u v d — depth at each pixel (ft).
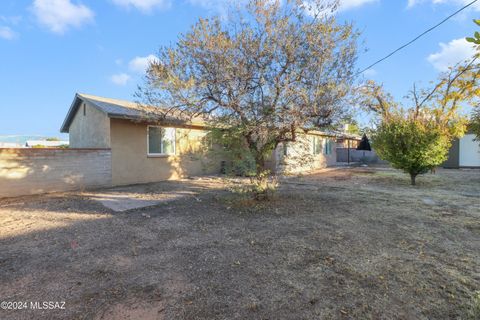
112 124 30.86
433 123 29.99
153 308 7.44
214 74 17.38
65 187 27.58
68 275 9.32
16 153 24.76
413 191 26.35
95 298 7.93
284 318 6.98
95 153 29.60
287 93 16.93
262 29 17.17
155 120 24.50
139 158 33.30
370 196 23.68
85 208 19.70
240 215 17.30
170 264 10.15
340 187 29.17
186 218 16.71
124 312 7.27
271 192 23.70
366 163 69.62
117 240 12.81
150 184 32.24
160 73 18.42
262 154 20.70
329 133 22.08
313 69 17.03
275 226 14.84
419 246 11.82
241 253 11.14
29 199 23.29
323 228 14.42
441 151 29.30
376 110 34.91
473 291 8.15
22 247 11.94
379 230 14.03
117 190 28.02
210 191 26.96
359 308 7.37
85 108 36.04
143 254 11.11
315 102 16.80
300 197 23.13
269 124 18.01
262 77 17.42
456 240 12.57
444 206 19.53
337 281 8.83
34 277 9.20
